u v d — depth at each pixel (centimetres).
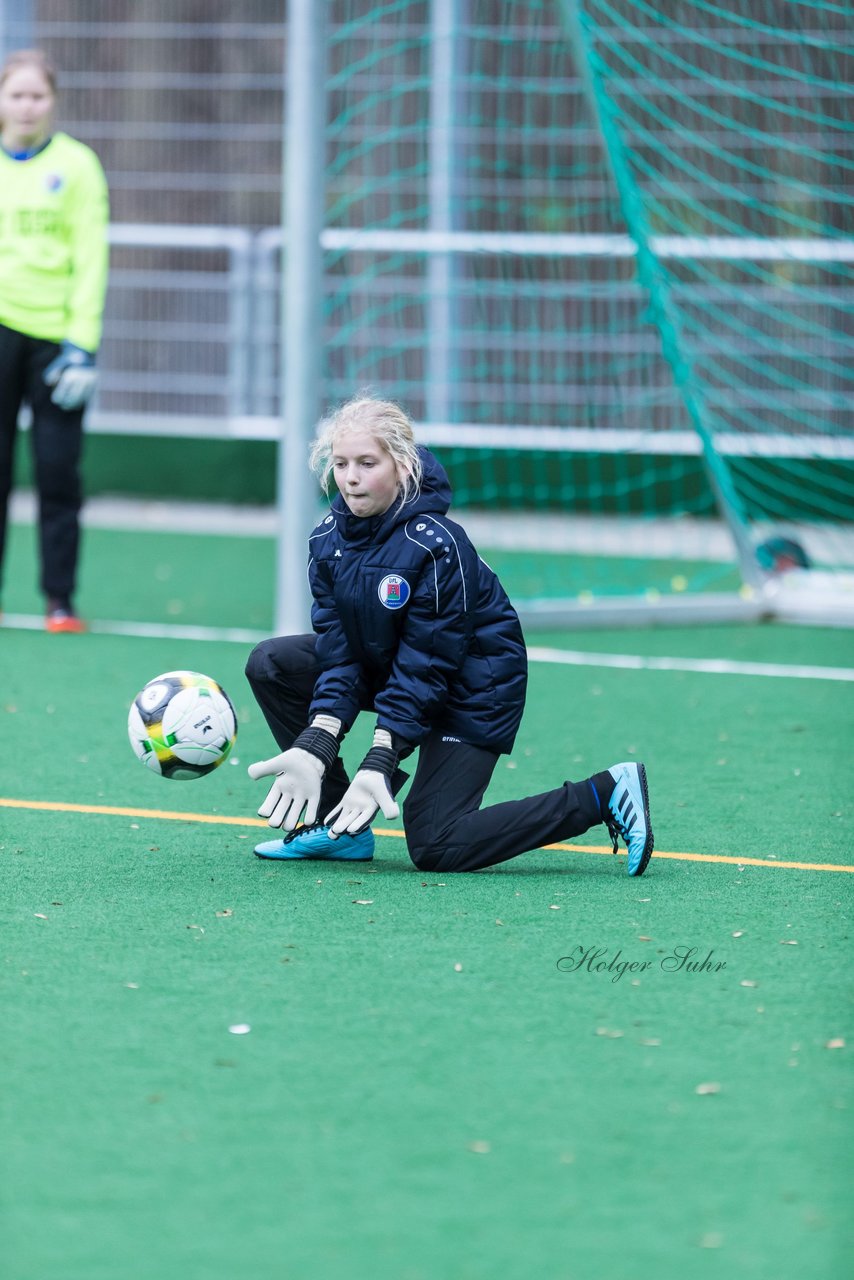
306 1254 677
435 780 1228
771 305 3409
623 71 3316
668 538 3397
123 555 3134
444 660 1184
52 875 1207
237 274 3722
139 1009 934
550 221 3512
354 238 3284
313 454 1216
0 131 2250
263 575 2933
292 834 1264
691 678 2078
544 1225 702
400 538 1169
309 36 2122
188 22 3788
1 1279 656
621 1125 794
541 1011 938
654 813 1425
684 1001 958
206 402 3800
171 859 1259
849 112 3147
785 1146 775
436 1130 786
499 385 3597
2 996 952
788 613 2570
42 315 2233
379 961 1020
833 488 3391
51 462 2277
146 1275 661
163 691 1225
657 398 3500
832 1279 664
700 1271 670
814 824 1395
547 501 3572
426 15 3566
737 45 3177
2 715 1773
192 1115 798
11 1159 753
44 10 3800
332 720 1190
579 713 1853
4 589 2678
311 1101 816
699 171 3331
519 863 1268
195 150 3809
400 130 3231
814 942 1073
